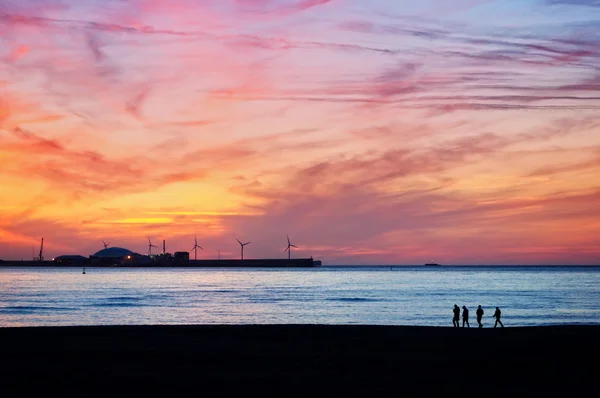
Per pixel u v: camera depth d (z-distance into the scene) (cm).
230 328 4344
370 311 8731
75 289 15825
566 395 1977
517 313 8306
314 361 2738
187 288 16888
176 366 2577
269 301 11181
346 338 3738
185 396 1959
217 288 17050
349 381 2233
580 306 9731
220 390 2058
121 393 1998
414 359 2805
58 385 2133
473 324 6631
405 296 13012
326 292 14862
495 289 16562
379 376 2345
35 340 3538
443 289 16612
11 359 2758
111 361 2708
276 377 2312
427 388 2100
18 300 11050
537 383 2202
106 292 14275
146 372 2414
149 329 4253
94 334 3894
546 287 17950
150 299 11650
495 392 2030
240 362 2697
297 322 6881
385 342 3500
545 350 3125
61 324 6525
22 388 2077
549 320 7169
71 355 2898
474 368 2553
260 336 3834
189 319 7275
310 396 1967
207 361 2725
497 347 3259
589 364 2666
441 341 3550
